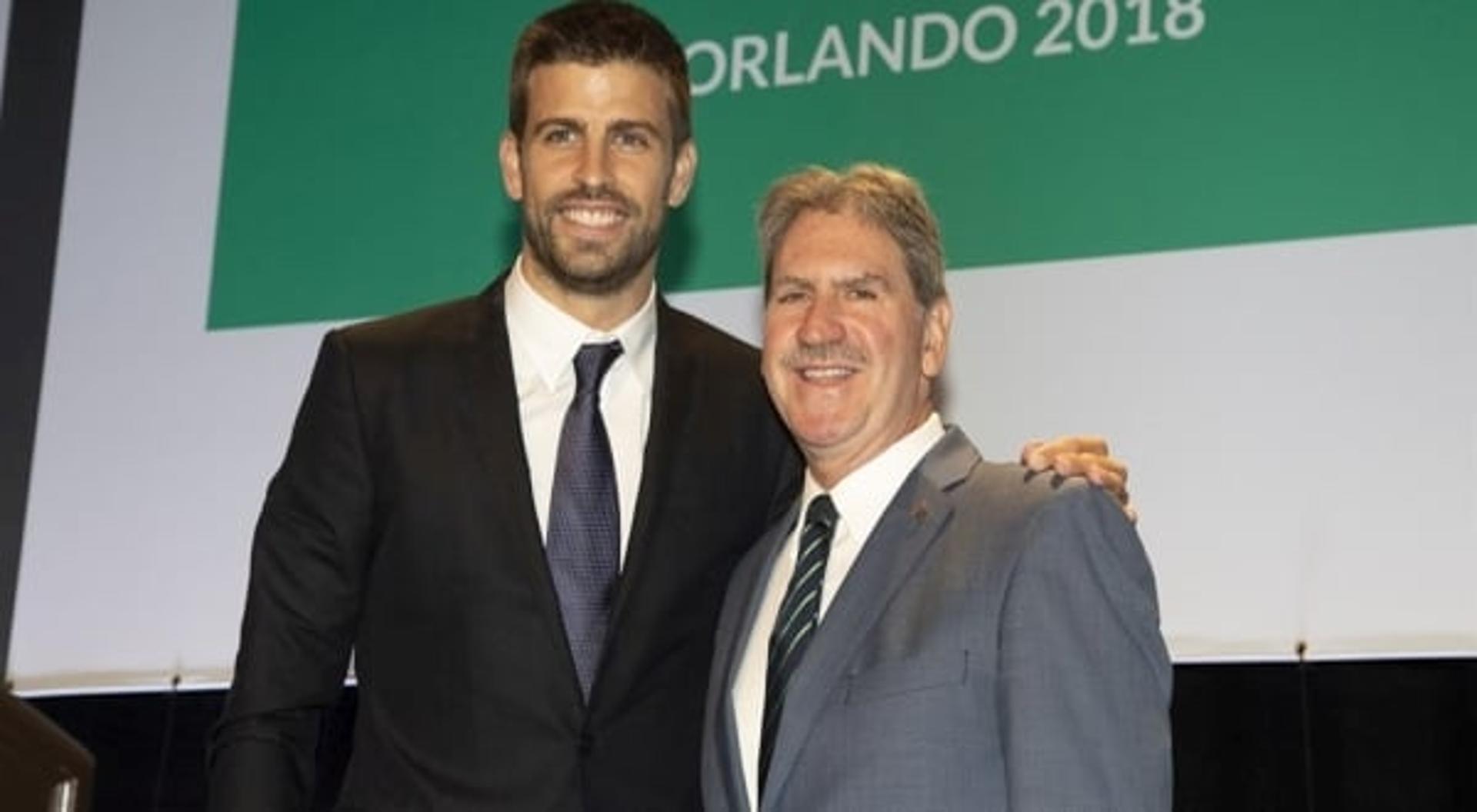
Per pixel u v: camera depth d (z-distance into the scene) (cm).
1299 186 473
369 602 348
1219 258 474
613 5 371
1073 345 479
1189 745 451
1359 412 455
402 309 531
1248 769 446
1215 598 454
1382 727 439
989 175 497
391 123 546
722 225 513
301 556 349
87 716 519
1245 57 487
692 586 352
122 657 521
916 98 509
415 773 336
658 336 371
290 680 346
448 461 348
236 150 553
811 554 334
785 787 312
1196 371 468
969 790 304
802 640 326
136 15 571
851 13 519
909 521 327
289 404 530
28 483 537
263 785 341
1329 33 482
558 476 353
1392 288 460
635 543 349
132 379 541
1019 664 304
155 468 533
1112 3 500
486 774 333
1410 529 445
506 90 541
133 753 516
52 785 293
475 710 337
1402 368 454
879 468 337
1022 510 319
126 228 553
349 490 350
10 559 532
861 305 336
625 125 360
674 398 364
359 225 540
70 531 532
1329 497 452
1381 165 469
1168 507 462
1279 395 461
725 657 340
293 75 556
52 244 554
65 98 566
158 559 527
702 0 530
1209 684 452
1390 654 441
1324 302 464
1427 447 448
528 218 362
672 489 355
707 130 521
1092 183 488
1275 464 457
